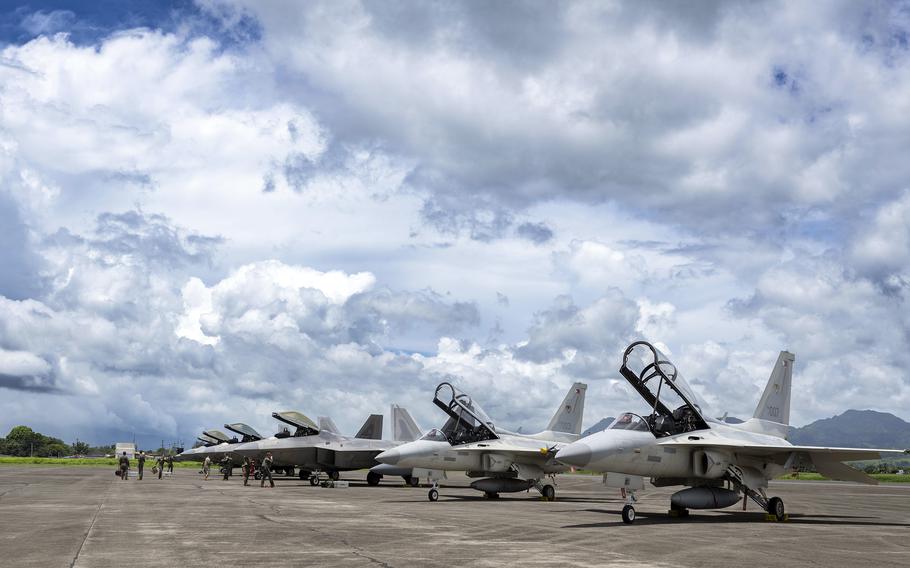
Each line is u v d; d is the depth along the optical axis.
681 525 18.75
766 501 21.77
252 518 18.75
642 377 23.34
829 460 23.86
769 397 25.86
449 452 30.00
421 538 14.55
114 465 104.38
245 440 54.09
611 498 33.47
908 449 21.50
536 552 12.65
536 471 31.48
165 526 16.47
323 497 29.22
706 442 21.48
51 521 17.48
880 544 14.91
